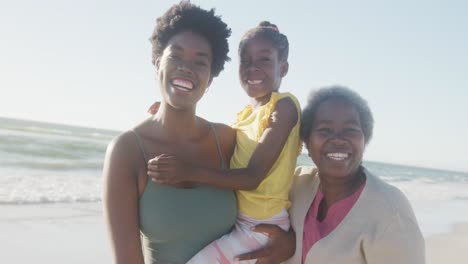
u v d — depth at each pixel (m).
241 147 3.21
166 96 2.82
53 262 6.51
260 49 3.50
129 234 2.61
